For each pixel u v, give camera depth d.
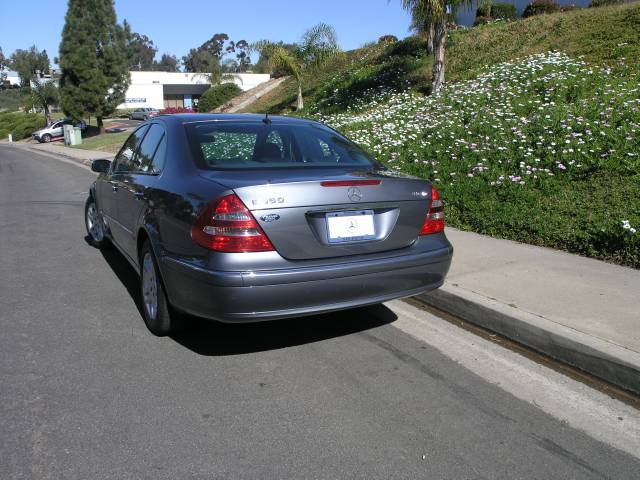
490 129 9.66
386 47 24.61
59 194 12.70
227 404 3.28
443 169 8.66
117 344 4.11
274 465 2.72
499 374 3.64
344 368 3.73
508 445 2.89
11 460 2.74
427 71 18.09
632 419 3.13
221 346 4.08
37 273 5.99
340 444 2.89
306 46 21.05
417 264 3.83
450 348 4.03
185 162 4.02
